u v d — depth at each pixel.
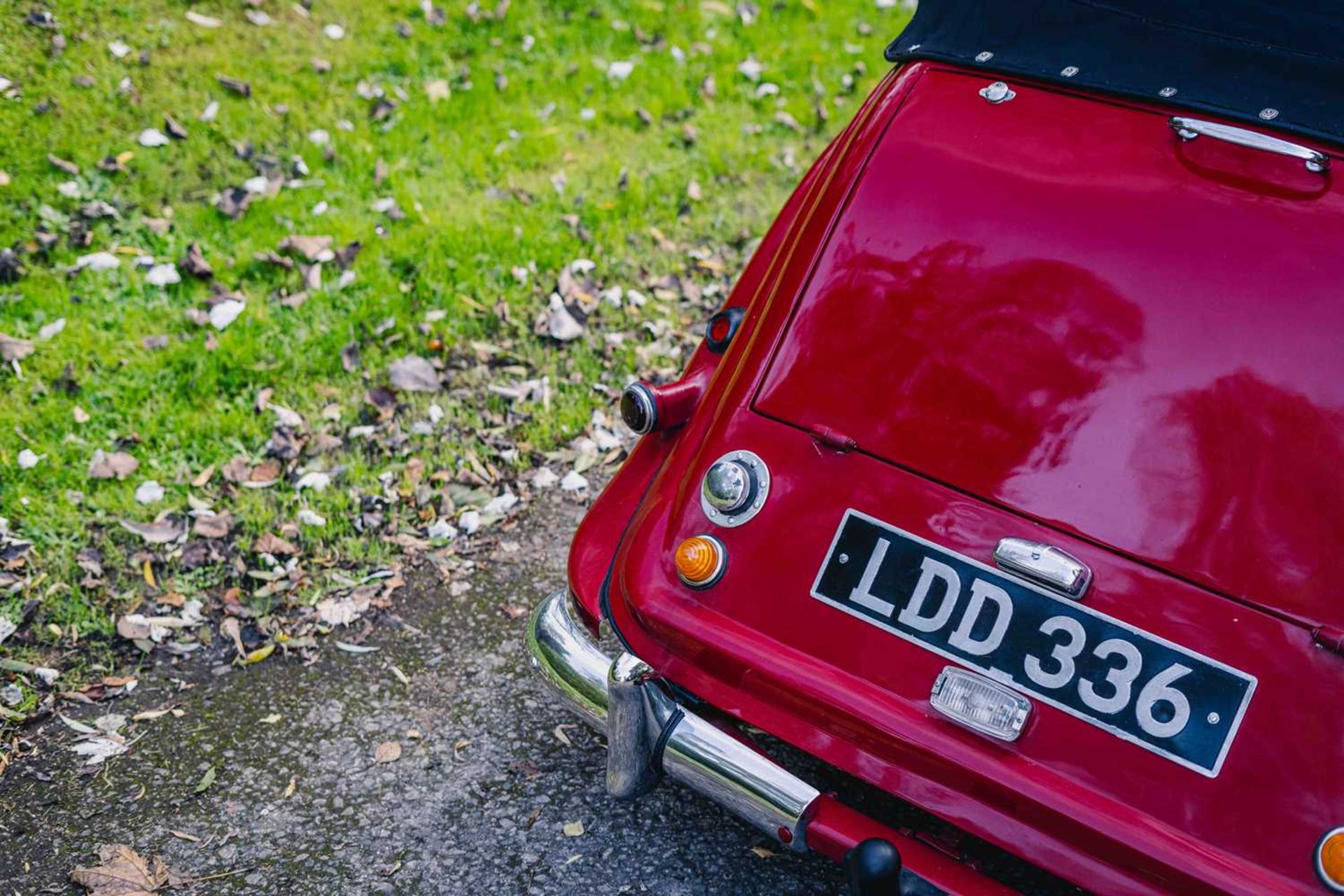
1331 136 2.49
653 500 2.58
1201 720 2.07
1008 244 2.48
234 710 3.23
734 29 6.93
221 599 3.58
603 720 2.47
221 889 2.73
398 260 4.92
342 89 5.86
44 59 5.60
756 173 5.85
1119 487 2.24
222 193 5.07
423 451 4.15
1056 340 2.37
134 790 2.98
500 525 3.94
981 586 2.24
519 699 3.31
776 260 2.85
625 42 6.62
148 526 3.72
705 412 2.64
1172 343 2.30
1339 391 2.20
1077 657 2.15
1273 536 2.15
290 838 2.87
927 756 2.18
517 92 6.10
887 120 2.77
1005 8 2.89
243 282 4.74
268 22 6.16
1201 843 2.02
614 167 5.70
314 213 5.09
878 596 2.29
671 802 3.00
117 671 3.33
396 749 3.13
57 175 5.04
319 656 3.42
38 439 3.98
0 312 4.41
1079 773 2.10
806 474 2.42
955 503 2.31
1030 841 2.12
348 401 4.31
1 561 3.56
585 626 2.66
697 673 2.42
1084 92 2.71
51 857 2.79
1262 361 2.25
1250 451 2.20
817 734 2.30
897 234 2.57
